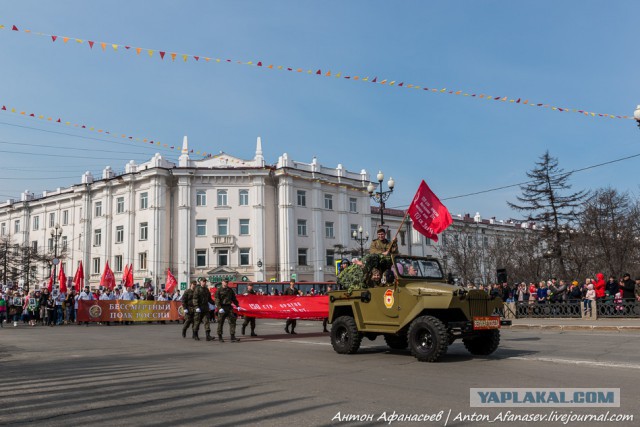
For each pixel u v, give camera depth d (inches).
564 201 1644.9
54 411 242.4
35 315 1026.1
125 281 1402.6
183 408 246.1
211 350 508.4
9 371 371.9
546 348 470.6
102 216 2069.4
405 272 436.1
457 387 289.9
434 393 275.1
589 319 784.3
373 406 246.5
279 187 1945.1
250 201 1931.6
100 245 2065.7
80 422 222.4
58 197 2298.2
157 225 1871.3
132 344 580.7
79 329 869.8
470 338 427.2
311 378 327.6
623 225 1417.3
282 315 675.4
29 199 2503.7
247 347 534.6
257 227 1903.3
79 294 1064.8
